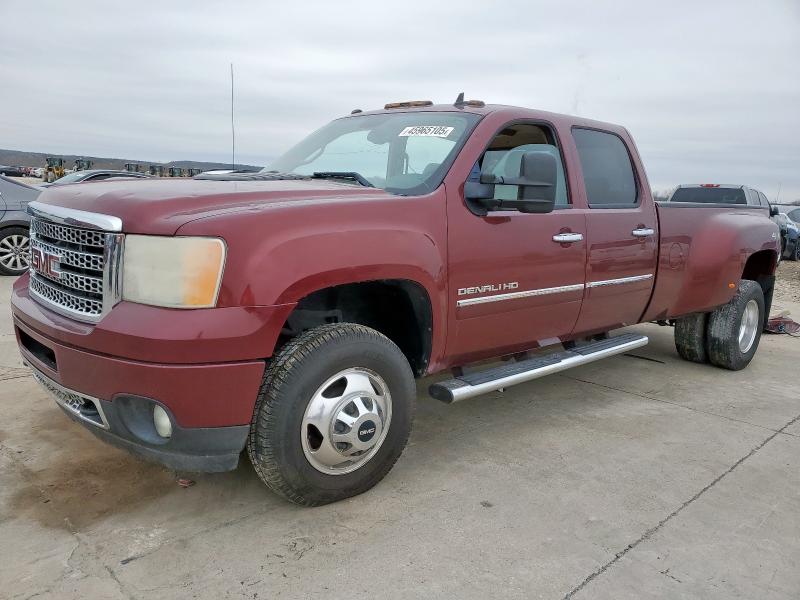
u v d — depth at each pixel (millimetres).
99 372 2607
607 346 4523
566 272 3996
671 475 3553
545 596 2428
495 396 4855
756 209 6332
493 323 3652
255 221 2633
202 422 2590
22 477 3188
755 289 5934
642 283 4680
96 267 2697
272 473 2762
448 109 3920
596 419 4430
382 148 3848
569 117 4270
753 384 5531
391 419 3100
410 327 3445
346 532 2814
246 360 2598
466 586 2465
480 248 3467
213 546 2666
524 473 3496
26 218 9375
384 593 2402
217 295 2535
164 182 3232
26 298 3244
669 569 2641
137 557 2570
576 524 2965
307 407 2781
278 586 2422
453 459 3652
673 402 4902
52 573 2443
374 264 2930
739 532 2965
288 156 4371
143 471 3301
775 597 2492
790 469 3705
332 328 2895
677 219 4977
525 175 3367
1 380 4543
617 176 4590
